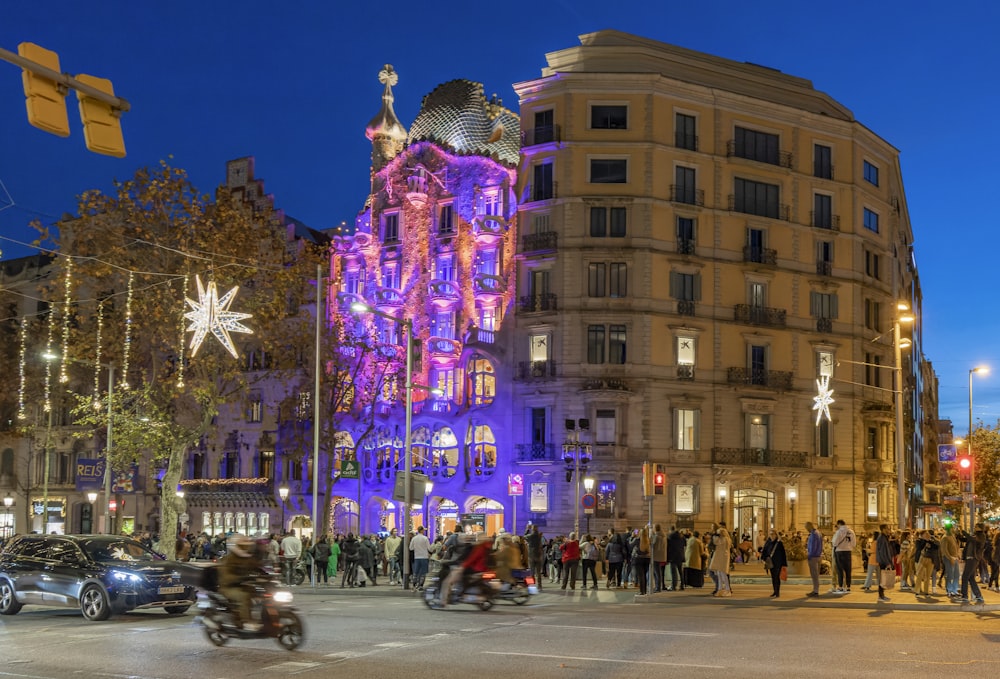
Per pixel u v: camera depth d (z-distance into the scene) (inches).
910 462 3203.7
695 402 2343.8
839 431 2534.5
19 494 3105.3
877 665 586.9
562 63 2448.3
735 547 2186.3
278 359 1958.7
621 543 1398.9
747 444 2396.7
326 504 2262.6
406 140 2696.9
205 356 1802.4
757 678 538.0
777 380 2432.3
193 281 1717.5
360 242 2677.2
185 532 2388.0
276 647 669.3
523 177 2401.6
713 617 894.4
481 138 2559.1
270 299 1871.3
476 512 2399.1
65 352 1774.1
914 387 3422.7
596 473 2258.9
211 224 1765.5
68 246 1777.8
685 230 2393.0
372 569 1510.8
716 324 2393.0
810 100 2630.4
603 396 2260.1
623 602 1113.4
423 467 2465.6
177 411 2055.9
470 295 2466.8
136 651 656.4
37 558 941.2
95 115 553.6
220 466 2822.3
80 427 2965.1
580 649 654.5
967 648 670.5
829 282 2551.7
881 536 1095.6
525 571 1031.0
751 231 2470.5
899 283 2984.7
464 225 2501.2
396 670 567.2
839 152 2618.1
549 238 2343.8
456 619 860.0
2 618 914.1
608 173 2357.3
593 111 2373.3
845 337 2568.9
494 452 2381.9
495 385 2389.3
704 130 2431.1
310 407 2568.9
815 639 713.0
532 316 2347.4
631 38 2476.6
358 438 2573.8
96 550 938.1
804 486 2449.6
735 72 2524.6
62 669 581.6
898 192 3011.8
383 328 2603.3
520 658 612.4
